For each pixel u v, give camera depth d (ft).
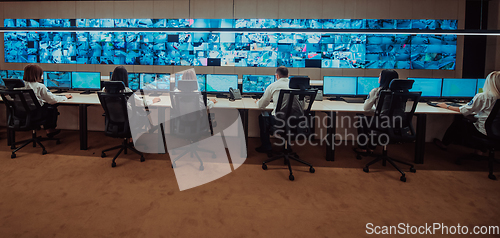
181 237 5.20
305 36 15.76
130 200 6.61
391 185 7.83
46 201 6.43
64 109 13.67
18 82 9.00
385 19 15.40
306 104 10.88
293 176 8.13
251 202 6.68
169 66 16.28
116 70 8.99
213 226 5.59
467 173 8.81
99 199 6.61
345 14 15.53
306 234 5.37
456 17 15.11
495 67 14.93
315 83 14.46
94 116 13.69
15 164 8.87
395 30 11.57
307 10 15.65
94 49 16.33
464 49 15.25
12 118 9.72
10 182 7.45
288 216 6.05
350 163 9.77
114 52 16.28
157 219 5.80
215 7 15.87
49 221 5.59
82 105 10.41
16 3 16.46
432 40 15.28
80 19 16.28
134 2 16.05
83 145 10.61
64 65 16.52
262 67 16.06
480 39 15.11
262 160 9.93
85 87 13.21
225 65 16.16
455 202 6.79
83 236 5.13
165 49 16.17
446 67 15.38
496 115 7.82
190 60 16.20
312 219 5.93
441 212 6.29
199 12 15.93
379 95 8.09
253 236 5.28
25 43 16.48
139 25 16.15
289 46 15.88
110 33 16.17
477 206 6.58
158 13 16.03
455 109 9.55
